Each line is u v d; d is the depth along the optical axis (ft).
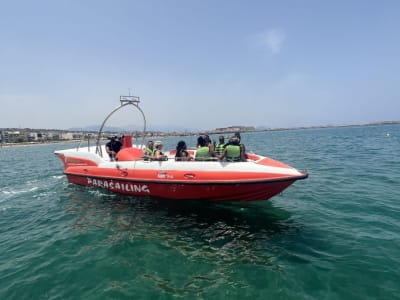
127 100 25.03
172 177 18.99
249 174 17.17
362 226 15.47
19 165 55.93
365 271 10.85
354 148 65.51
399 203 19.21
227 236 14.90
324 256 12.28
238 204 19.99
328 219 16.89
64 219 18.26
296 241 14.01
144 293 9.92
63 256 12.96
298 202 20.63
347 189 23.86
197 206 19.63
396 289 9.65
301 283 10.28
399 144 72.84
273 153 60.85
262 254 12.76
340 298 9.30
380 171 31.83
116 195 23.03
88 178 24.49
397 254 12.04
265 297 9.52
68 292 10.09
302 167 37.55
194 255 12.80
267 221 16.94
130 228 16.25
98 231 15.93
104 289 10.22
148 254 12.96
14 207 21.61
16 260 12.71
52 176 36.86
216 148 20.97
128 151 23.67
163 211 19.08
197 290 10.04
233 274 11.09
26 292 10.16
